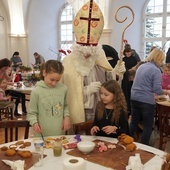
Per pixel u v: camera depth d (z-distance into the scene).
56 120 1.81
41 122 1.80
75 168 1.08
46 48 9.47
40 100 1.79
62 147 1.49
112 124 1.71
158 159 1.35
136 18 7.29
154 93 2.72
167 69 3.58
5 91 4.45
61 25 9.62
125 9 6.91
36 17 8.95
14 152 1.40
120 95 1.72
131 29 7.22
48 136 1.75
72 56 2.07
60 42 9.72
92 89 1.97
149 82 2.60
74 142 1.60
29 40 8.92
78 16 2.04
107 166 1.27
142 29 7.49
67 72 2.06
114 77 2.15
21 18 8.72
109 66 2.11
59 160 1.35
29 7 8.62
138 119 2.81
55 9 9.41
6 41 8.92
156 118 3.45
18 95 4.93
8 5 8.50
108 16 6.79
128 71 3.31
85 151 1.41
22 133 3.78
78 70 2.03
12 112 4.24
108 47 2.72
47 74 1.76
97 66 2.13
